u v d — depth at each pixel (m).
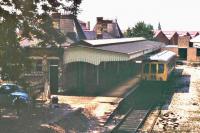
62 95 33.16
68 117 24.45
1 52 20.05
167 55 45.69
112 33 71.94
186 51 87.19
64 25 40.53
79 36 44.16
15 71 20.39
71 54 33.44
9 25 19.78
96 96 33.00
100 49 33.28
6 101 24.61
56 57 32.88
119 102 30.31
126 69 50.25
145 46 50.72
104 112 27.19
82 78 36.03
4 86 25.39
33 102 24.97
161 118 28.84
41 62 30.91
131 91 36.06
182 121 27.92
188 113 30.75
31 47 27.27
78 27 45.88
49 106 26.83
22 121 22.12
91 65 36.59
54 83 33.78
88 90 35.06
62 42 23.80
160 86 38.50
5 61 20.14
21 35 21.19
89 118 25.86
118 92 35.34
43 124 21.97
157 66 38.47
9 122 21.64
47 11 21.36
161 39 101.38
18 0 19.92
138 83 41.28
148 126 26.09
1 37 19.80
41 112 24.52
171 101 36.19
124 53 33.19
